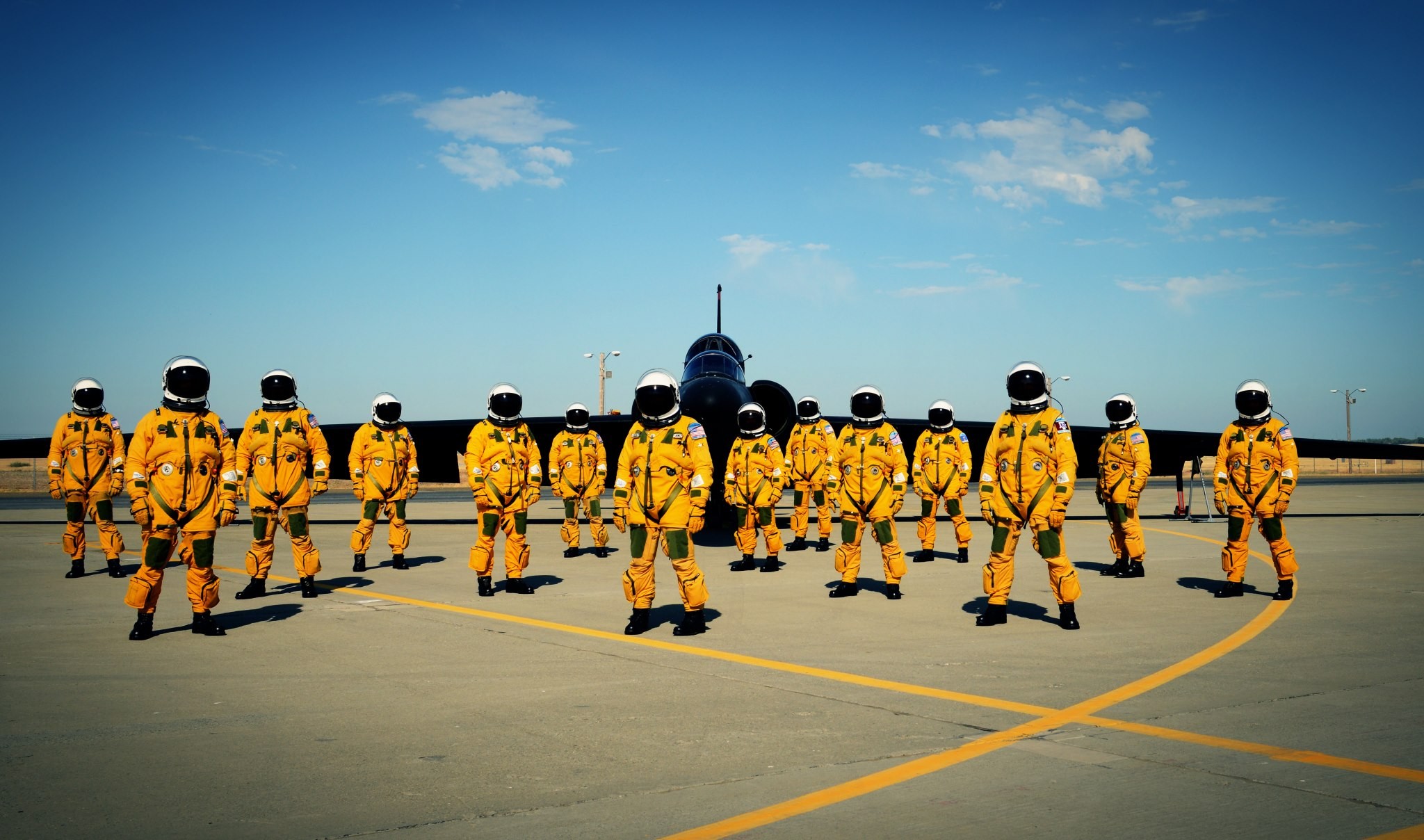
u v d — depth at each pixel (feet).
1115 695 19.76
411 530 70.08
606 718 18.10
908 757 15.62
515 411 35.17
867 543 59.26
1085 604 33.14
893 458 33.86
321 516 87.86
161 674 21.84
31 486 186.19
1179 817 12.90
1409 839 12.09
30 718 17.99
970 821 12.81
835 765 15.23
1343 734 16.84
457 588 37.40
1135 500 40.65
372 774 14.82
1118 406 40.57
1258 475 33.63
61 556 51.08
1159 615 30.58
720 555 52.37
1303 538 59.41
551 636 26.76
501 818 12.93
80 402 41.55
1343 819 12.79
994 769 14.99
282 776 14.71
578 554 51.72
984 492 28.84
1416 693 19.92
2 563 47.73
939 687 20.57
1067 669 22.40
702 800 13.66
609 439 68.08
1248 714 18.21
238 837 12.30
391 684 20.81
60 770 15.01
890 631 27.61
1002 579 28.50
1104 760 15.43
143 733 17.04
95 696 19.74
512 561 35.65
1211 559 47.93
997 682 21.03
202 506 26.68
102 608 32.12
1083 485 163.94
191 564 26.86
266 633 27.25
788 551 53.88
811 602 33.65
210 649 24.86
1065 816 12.98
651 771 14.94
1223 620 29.43
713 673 21.97
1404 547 52.85
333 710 18.66
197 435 26.63
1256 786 14.17
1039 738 16.65
